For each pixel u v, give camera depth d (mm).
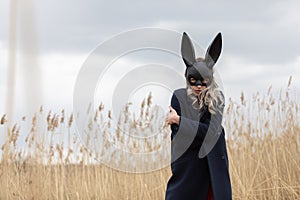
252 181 6297
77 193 5887
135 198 5844
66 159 6043
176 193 3268
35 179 5922
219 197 3197
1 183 5754
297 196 6207
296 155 7113
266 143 6934
